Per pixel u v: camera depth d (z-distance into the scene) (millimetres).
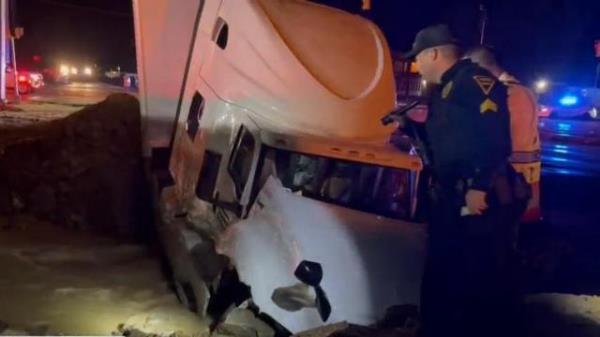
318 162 5324
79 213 8109
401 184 5410
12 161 8484
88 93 39875
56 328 5379
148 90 7578
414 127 4645
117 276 6582
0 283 6285
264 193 5113
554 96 27828
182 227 6145
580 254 8008
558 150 19109
